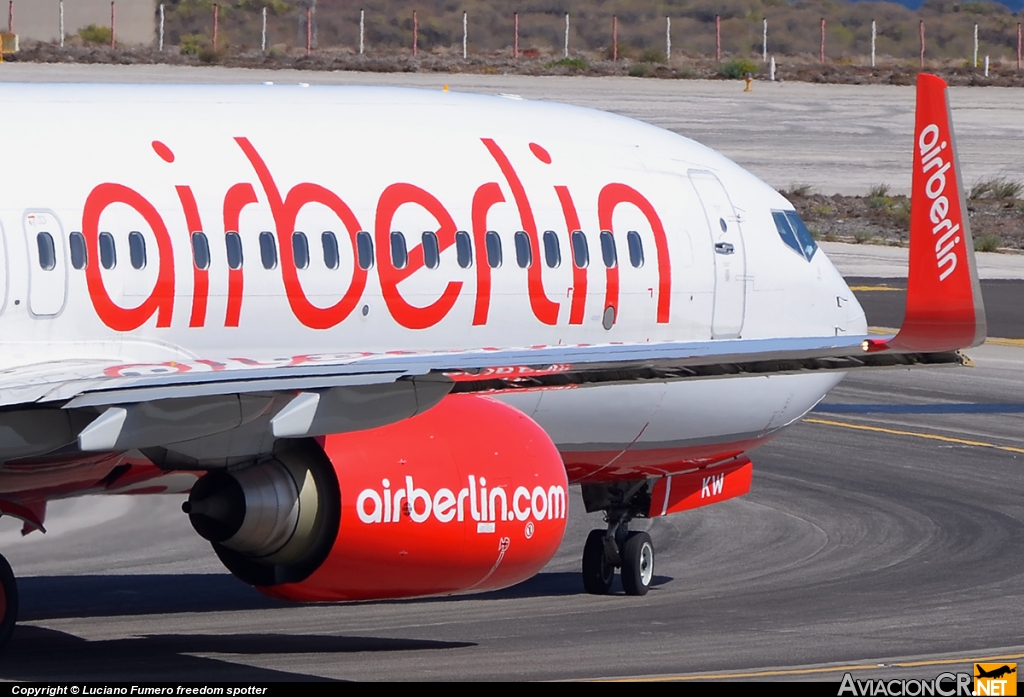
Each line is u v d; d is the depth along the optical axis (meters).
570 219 67.75
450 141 66.12
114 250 56.34
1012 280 194.50
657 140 73.69
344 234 61.25
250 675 53.28
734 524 87.19
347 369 45.06
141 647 58.25
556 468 57.88
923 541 83.00
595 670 55.38
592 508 74.38
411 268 62.72
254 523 52.44
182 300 57.50
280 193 60.25
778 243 74.94
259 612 66.12
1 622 55.31
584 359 43.59
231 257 58.56
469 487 54.84
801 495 94.56
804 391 75.69
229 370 46.41
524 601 69.75
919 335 41.22
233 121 61.38
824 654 58.75
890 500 93.31
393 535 53.25
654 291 70.00
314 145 62.34
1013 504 92.62
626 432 70.12
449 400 56.75
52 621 63.28
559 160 69.00
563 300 67.06
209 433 47.41
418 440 54.41
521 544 56.38
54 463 54.78
